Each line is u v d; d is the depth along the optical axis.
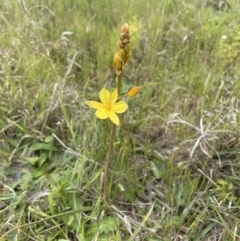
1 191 0.21
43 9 0.31
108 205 0.19
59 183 0.20
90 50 0.29
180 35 0.30
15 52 0.27
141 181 0.22
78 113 0.24
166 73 0.26
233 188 0.21
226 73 0.27
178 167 0.21
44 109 0.24
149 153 0.22
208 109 0.24
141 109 0.24
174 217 0.20
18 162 0.22
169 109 0.24
